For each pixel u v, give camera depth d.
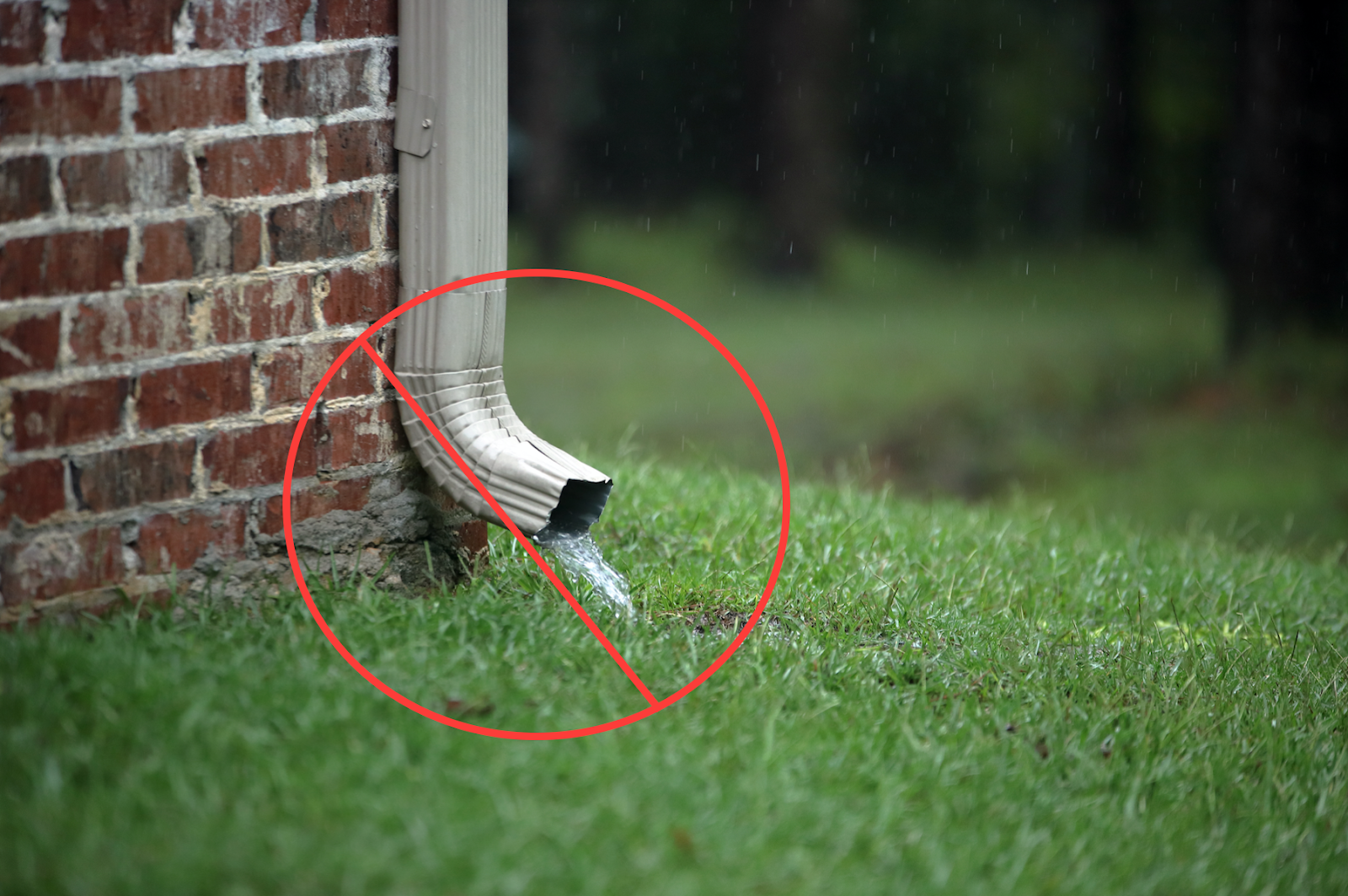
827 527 8.36
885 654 6.10
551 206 35.41
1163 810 4.97
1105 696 5.84
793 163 34.75
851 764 4.78
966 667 6.04
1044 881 4.24
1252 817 5.02
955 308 32.78
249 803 3.98
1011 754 5.15
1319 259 25.88
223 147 5.17
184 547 5.29
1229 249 26.25
